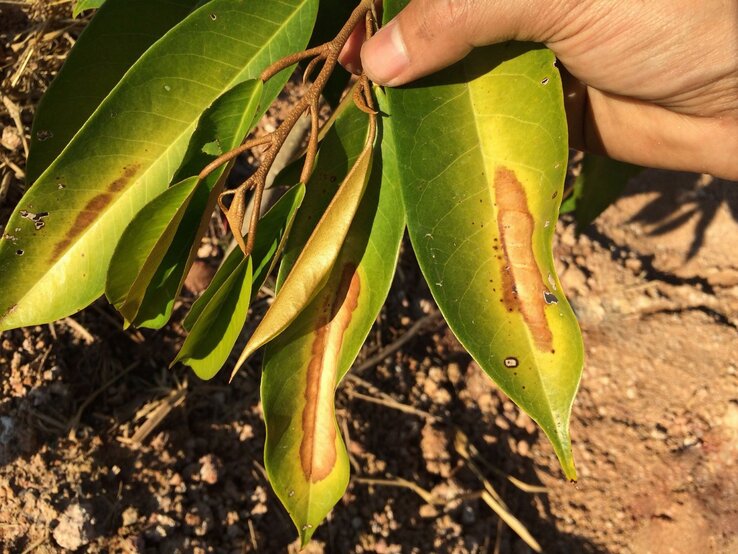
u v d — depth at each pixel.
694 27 0.21
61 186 0.19
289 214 0.18
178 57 0.19
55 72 0.34
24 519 0.30
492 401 0.47
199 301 0.18
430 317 0.47
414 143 0.19
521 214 0.19
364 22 0.23
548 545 0.44
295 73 0.46
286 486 0.20
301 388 0.20
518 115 0.19
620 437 0.47
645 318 0.51
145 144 0.19
